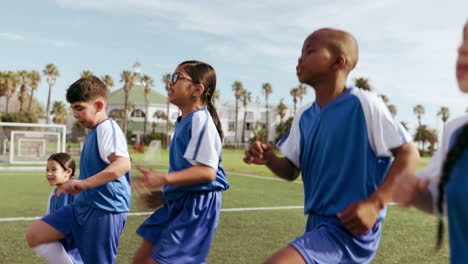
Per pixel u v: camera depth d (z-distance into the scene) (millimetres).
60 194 4324
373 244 2338
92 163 3410
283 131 95375
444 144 1535
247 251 5152
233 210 8383
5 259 4660
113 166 3223
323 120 2418
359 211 2035
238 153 57250
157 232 3150
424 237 6035
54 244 3375
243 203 9445
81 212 3355
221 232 6238
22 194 10805
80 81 3432
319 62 2371
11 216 7500
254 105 106000
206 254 3113
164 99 102438
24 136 29609
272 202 9641
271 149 2566
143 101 98938
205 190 3072
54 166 4277
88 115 3426
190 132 3086
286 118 106375
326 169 2385
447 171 1353
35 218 7293
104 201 3318
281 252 2195
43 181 14508
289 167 2656
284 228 6598
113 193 3340
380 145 2277
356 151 2322
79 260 3578
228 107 103750
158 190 3268
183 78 3229
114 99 98688
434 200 1543
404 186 1466
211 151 2988
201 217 3072
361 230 2068
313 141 2469
